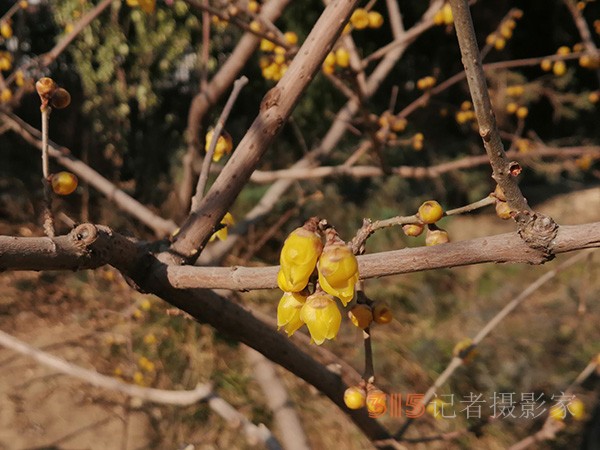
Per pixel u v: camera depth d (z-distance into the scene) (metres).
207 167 1.60
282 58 3.24
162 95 10.59
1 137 9.62
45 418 5.27
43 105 1.20
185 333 6.43
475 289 8.32
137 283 1.40
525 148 5.21
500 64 4.51
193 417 5.49
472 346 2.62
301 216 8.76
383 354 6.48
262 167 9.32
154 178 9.64
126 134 9.38
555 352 6.63
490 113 0.97
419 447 5.30
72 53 9.12
